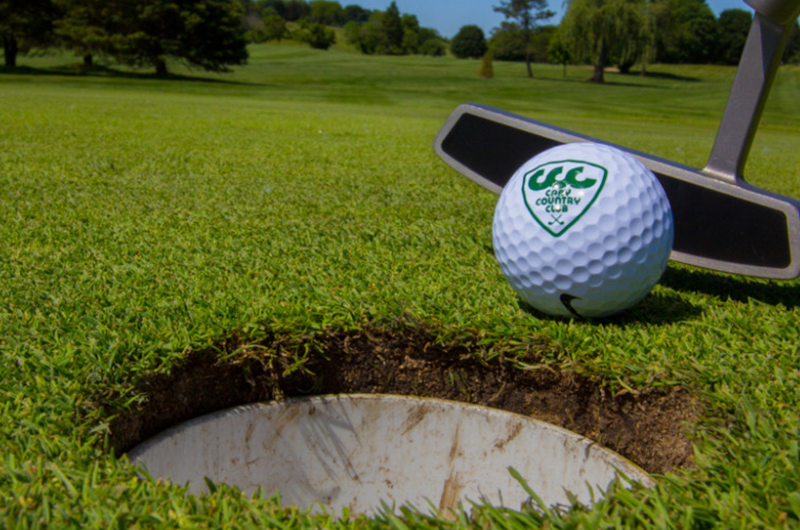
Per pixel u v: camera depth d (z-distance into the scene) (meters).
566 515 0.12
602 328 0.17
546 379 0.16
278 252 0.23
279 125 0.71
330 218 0.28
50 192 0.31
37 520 0.11
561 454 0.16
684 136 0.94
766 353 0.16
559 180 0.17
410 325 0.17
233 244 0.23
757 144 0.83
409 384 0.18
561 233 0.17
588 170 0.17
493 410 0.17
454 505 0.17
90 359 0.15
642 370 0.15
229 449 0.16
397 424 0.17
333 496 0.18
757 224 0.18
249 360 0.16
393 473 0.18
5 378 0.14
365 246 0.24
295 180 0.36
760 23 0.18
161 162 0.40
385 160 0.45
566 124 1.16
